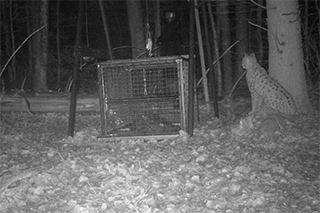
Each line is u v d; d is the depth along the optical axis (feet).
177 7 37.29
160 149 15.11
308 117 17.39
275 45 18.17
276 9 17.95
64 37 43.06
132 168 12.94
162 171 12.85
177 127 17.10
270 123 16.14
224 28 33.99
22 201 10.83
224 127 17.62
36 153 15.23
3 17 40.40
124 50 39.60
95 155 14.44
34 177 12.13
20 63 42.27
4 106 21.81
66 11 43.50
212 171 12.84
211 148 15.06
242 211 10.35
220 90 30.07
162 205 10.62
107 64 16.49
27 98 21.95
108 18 43.24
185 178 12.28
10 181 11.68
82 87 31.76
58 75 36.47
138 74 16.88
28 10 38.65
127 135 16.60
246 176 12.48
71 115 17.08
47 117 21.81
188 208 10.44
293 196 11.18
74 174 12.56
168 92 17.04
